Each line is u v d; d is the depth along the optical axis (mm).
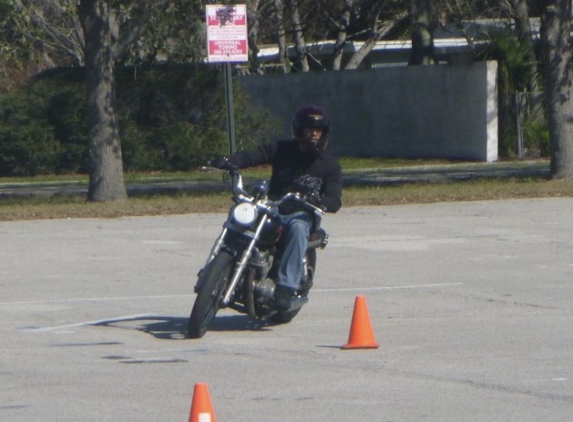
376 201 48469
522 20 78875
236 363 20250
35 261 34094
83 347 22000
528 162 73625
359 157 85812
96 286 29594
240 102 77812
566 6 54031
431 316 24766
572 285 28578
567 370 19156
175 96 76375
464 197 49000
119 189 50312
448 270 31266
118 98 75625
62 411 16844
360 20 98500
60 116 75000
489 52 77062
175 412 16672
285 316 23984
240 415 16422
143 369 19812
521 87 77250
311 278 23656
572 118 54562
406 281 29609
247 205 22062
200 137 75562
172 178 68812
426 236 38219
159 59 87250
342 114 87375
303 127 23016
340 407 16812
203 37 72812
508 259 33000
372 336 21484
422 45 86938
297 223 22438
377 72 84188
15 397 17781
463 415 16250
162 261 33812
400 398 17344
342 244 36625
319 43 109750
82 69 77438
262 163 23453
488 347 21250
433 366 19625
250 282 22172
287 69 101750
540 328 23141
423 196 49250
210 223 42781
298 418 16203
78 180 70188
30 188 64250
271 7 94625
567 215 43031
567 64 54156
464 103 77188
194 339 22688
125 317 25312
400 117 82688
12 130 74438
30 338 23016
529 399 17141
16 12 51188
